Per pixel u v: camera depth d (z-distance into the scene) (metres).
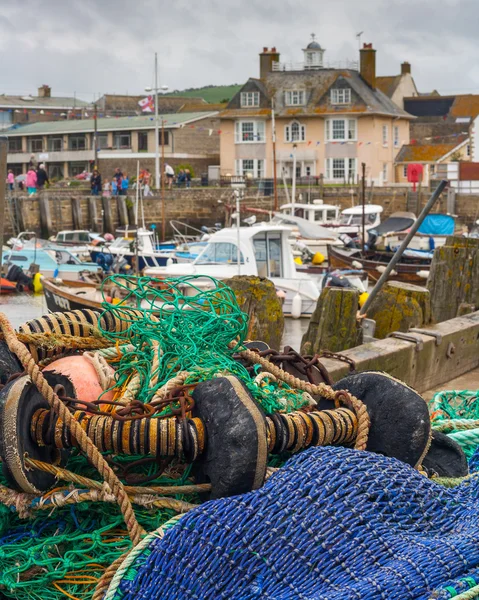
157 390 3.75
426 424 3.87
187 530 3.08
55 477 3.54
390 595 2.77
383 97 66.56
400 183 65.06
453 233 36.09
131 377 3.95
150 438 3.35
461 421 5.38
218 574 2.97
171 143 68.56
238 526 3.04
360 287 24.53
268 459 3.82
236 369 4.05
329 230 38.16
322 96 62.78
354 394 4.03
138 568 3.12
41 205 48.09
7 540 3.50
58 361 4.01
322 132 62.69
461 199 52.59
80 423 3.38
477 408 6.14
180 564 3.01
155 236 39.69
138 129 68.31
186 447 3.39
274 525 3.05
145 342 4.12
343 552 2.97
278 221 39.75
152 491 3.50
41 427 3.36
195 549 3.02
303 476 3.22
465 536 3.07
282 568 2.96
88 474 3.68
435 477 4.05
